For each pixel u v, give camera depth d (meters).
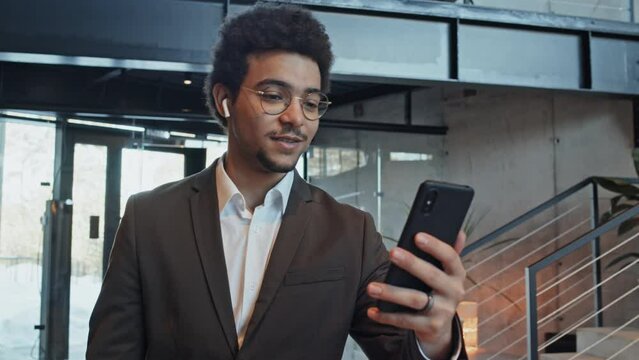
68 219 5.01
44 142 4.96
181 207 1.18
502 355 5.30
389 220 6.16
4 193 4.77
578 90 4.23
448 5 3.95
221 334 1.09
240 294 1.14
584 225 5.14
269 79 1.10
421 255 0.88
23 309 4.82
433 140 6.15
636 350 3.79
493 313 5.59
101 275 5.14
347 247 1.15
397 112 6.32
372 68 3.84
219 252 1.13
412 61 3.91
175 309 1.11
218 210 1.17
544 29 4.19
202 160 5.45
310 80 1.12
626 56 4.37
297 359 1.09
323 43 1.14
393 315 0.86
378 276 1.15
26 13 3.36
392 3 3.85
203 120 5.32
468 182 5.95
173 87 5.50
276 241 1.14
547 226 5.34
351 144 6.27
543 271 5.30
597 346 4.07
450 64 3.98
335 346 1.12
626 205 4.51
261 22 1.11
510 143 5.67
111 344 1.13
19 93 4.90
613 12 5.27
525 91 4.33
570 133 5.30
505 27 4.12
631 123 4.97
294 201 1.19
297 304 1.10
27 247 4.85
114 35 3.44
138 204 1.20
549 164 5.39
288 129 1.10
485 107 5.87
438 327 0.86
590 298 5.02
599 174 5.11
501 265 5.59
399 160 6.21
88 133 5.12
